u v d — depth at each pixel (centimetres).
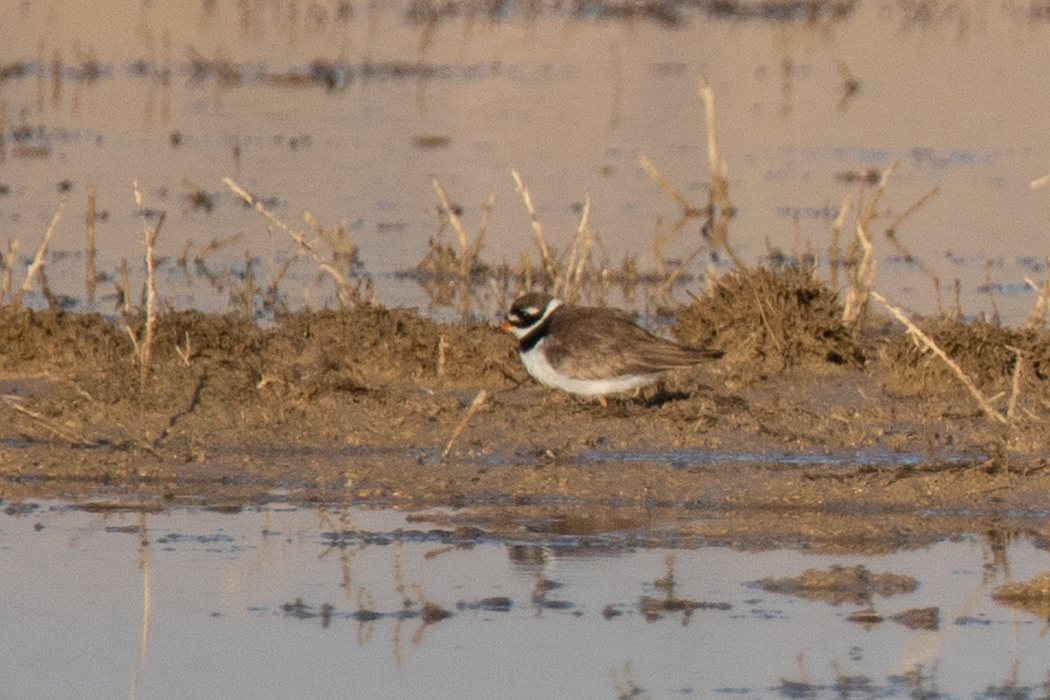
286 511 1206
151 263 1480
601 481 1253
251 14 4744
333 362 1523
